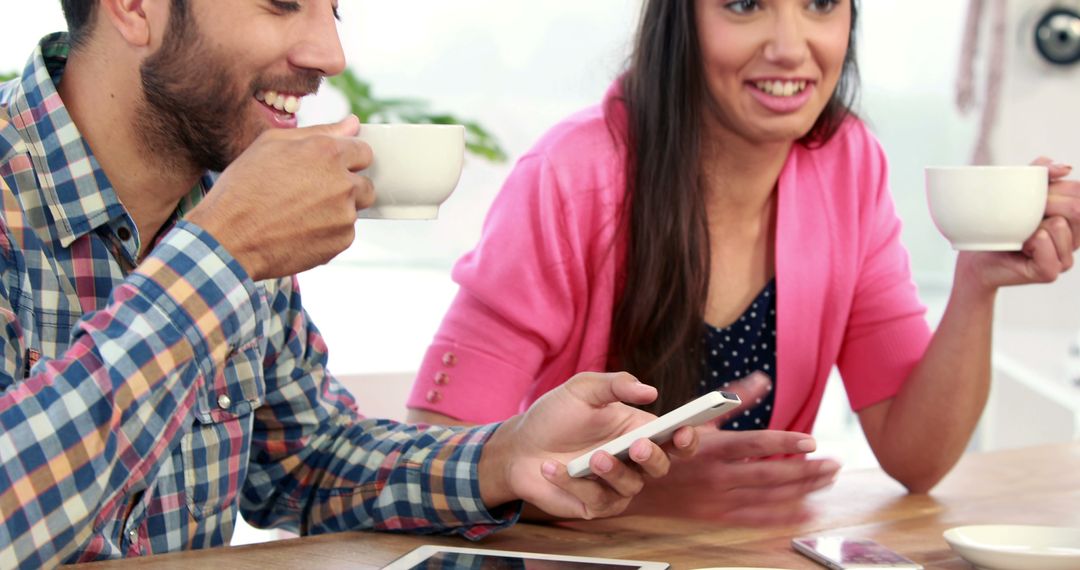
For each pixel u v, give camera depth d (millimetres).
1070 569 1017
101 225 1176
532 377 1665
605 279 1654
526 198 1650
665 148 1632
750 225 1730
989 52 3199
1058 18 3160
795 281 1704
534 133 3340
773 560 1105
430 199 1152
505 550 1146
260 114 1152
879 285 1767
